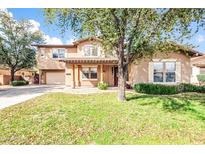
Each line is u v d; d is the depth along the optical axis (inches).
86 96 624.1
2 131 313.9
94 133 314.3
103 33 476.7
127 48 509.0
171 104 484.1
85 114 395.9
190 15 450.6
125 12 449.4
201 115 416.8
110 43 510.6
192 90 721.6
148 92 689.6
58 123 347.3
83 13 455.8
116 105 473.4
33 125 337.7
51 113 401.7
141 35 471.2
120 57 520.1
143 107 462.3
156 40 481.4
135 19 461.7
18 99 620.1
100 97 595.5
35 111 419.2
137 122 358.9
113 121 361.1
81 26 496.4
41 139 291.9
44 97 613.9
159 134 317.1
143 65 781.3
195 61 1148.5
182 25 467.8
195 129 342.0
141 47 495.5
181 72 783.7
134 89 734.5
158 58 775.7
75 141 289.1
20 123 346.6
